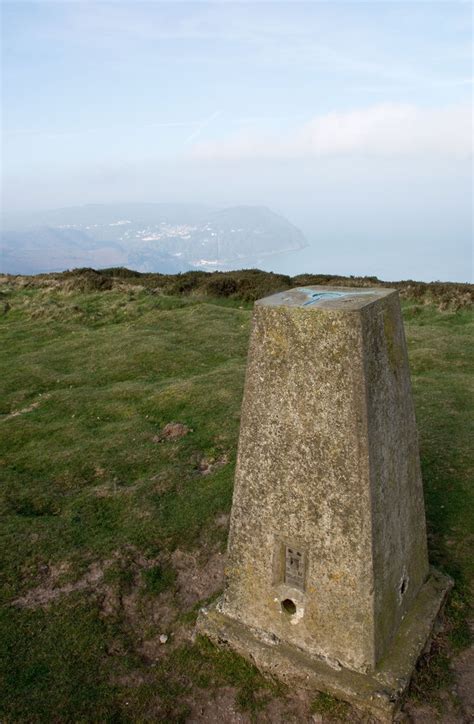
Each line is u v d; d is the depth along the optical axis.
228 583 2.16
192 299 7.85
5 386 5.11
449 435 3.71
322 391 1.79
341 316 1.73
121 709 2.00
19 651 2.22
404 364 2.04
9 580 2.60
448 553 2.63
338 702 1.91
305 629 1.99
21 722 1.94
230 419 4.11
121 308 7.48
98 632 2.31
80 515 3.08
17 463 3.74
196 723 1.94
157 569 2.65
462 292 7.28
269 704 1.97
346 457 1.78
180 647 2.24
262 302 1.90
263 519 2.00
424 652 2.06
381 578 1.89
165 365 5.43
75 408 4.56
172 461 3.62
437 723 1.86
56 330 6.82
